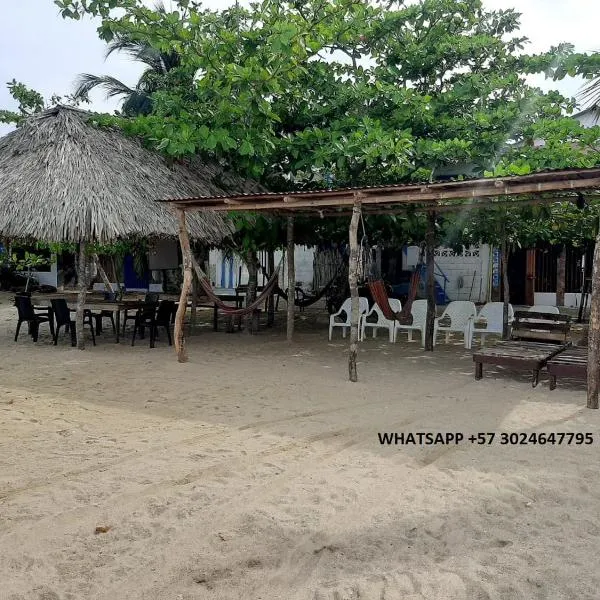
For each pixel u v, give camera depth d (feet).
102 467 15.49
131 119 35.94
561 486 14.20
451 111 37.60
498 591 10.03
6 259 47.55
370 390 24.07
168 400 22.43
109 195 31.07
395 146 31.17
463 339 38.65
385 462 15.93
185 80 38.32
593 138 29.78
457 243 41.75
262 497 13.70
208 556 11.21
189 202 27.86
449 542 11.69
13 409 21.06
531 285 60.59
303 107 37.09
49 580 10.43
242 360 30.66
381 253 57.98
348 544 11.62
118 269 66.90
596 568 10.67
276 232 36.45
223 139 32.07
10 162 34.22
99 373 27.20
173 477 14.84
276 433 18.39
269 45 30.71
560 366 23.17
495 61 38.52
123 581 10.42
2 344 35.27
